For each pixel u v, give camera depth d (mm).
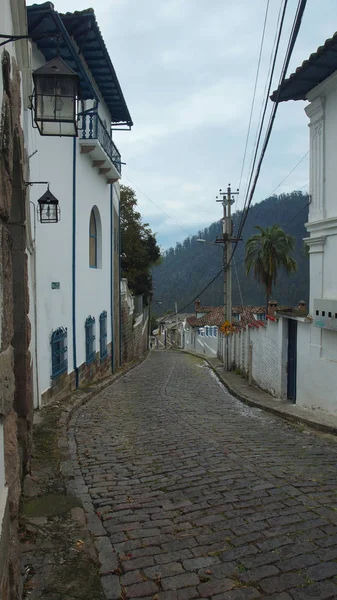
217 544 3971
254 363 16109
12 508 3119
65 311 12086
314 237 9742
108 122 18625
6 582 2564
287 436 8086
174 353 41094
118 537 4168
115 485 5496
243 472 5781
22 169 5125
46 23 9695
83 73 11797
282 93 9930
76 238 13188
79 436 7992
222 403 12391
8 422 3416
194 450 6918
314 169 9922
